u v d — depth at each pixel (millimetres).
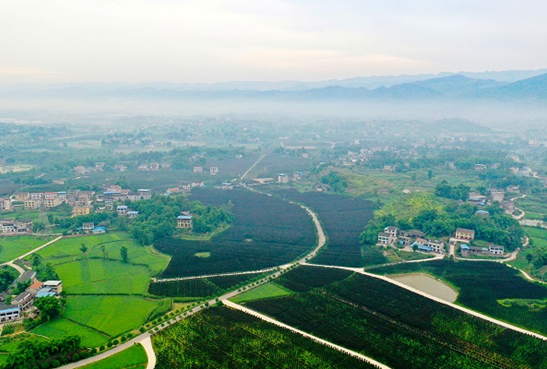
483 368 176500
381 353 185500
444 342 194000
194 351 186500
